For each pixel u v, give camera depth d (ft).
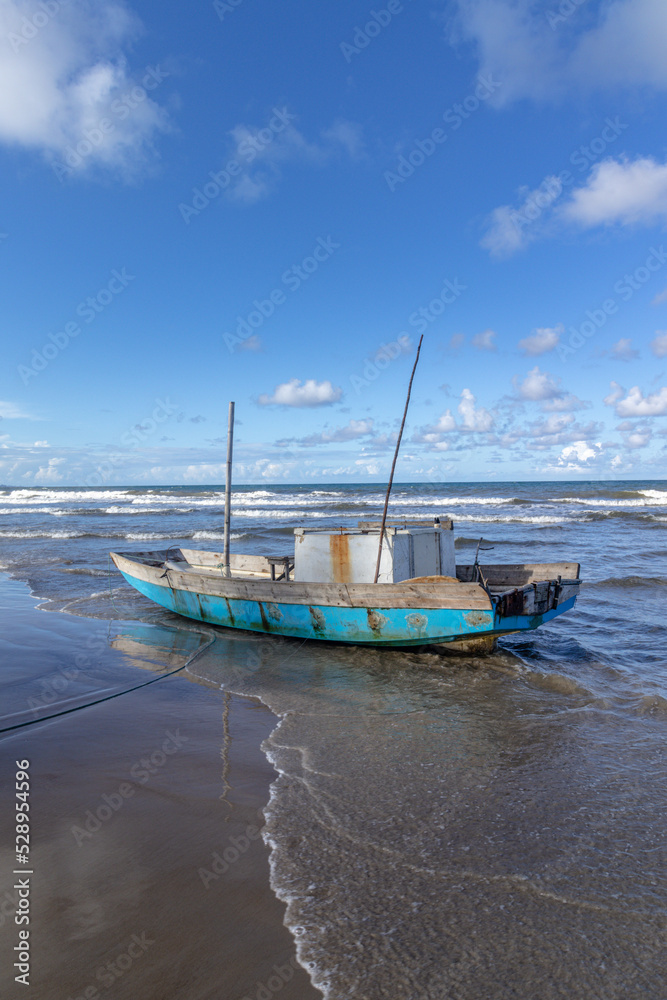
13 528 94.58
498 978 9.57
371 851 13.12
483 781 16.33
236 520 108.88
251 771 17.19
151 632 33.99
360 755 18.19
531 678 25.45
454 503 141.28
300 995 9.26
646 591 43.24
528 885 11.87
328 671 26.96
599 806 14.94
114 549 69.92
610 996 9.19
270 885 11.97
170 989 9.34
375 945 10.34
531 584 26.84
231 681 25.89
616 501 143.54
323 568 30.99
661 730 19.83
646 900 11.41
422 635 27.07
